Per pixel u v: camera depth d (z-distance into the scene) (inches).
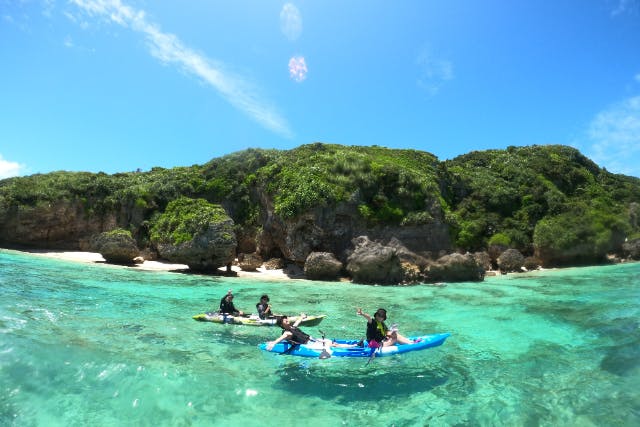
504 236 1197.7
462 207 1299.2
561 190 1439.5
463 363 343.3
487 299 653.9
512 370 324.5
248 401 263.4
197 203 1200.8
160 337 392.5
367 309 578.9
